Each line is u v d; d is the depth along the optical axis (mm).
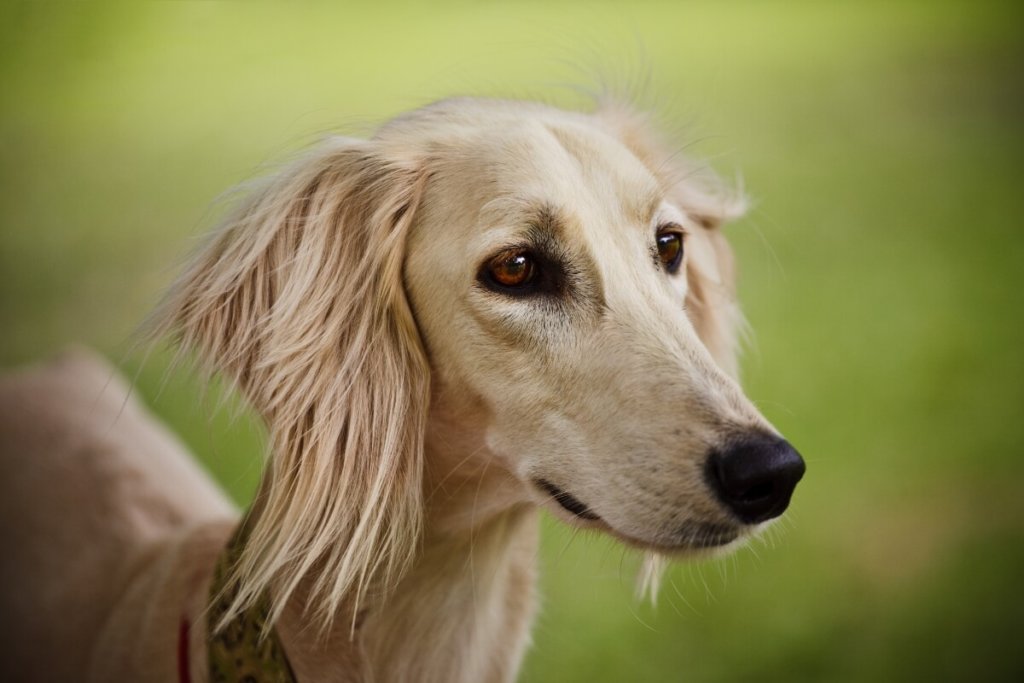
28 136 13016
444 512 2676
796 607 4680
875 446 5688
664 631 4543
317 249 2592
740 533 2266
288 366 2500
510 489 2641
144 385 6328
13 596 3602
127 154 12031
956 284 7504
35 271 8875
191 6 18344
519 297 2479
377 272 2590
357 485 2512
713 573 4840
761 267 7871
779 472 2191
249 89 14523
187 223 9617
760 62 14625
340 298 2580
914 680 4301
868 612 4648
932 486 5406
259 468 5523
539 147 2584
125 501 3684
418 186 2617
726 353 3260
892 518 5211
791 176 9867
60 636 3369
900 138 10992
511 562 2871
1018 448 5652
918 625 4566
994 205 9000
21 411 4168
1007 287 7426
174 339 2686
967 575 4832
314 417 2500
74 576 3479
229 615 2424
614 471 2346
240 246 2637
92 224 9883
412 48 15891
